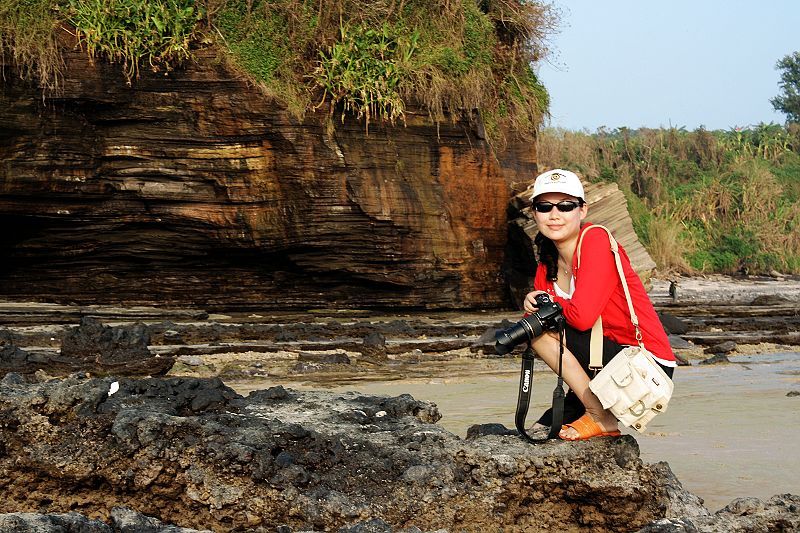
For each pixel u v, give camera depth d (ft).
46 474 14.08
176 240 53.01
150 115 50.80
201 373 34.65
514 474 14.10
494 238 58.39
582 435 14.58
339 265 54.39
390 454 14.60
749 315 57.82
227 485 13.84
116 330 32.65
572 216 14.39
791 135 129.49
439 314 55.26
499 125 63.10
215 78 51.52
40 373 30.89
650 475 14.25
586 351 14.42
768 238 99.91
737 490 16.08
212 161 52.01
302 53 53.78
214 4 52.11
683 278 88.94
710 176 108.68
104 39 49.37
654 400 13.73
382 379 33.78
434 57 56.44
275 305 55.62
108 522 13.21
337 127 53.62
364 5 56.03
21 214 49.83
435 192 56.03
